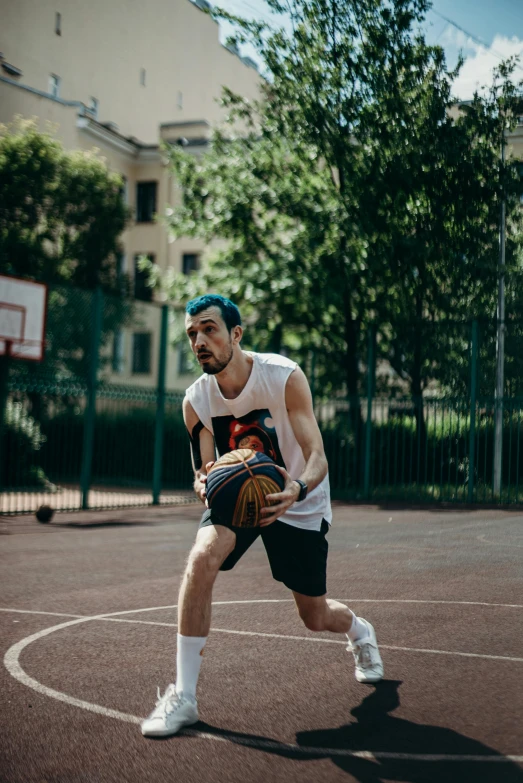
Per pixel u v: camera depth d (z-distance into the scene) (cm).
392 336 2050
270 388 374
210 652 494
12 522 1312
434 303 2100
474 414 1877
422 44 2042
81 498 1562
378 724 362
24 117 3362
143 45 4544
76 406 1625
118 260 3161
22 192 2884
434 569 838
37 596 679
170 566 855
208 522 370
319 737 346
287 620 587
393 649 500
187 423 394
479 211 2050
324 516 382
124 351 1669
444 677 438
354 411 2025
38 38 4031
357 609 625
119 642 519
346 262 2150
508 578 780
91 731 354
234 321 370
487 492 1894
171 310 1791
